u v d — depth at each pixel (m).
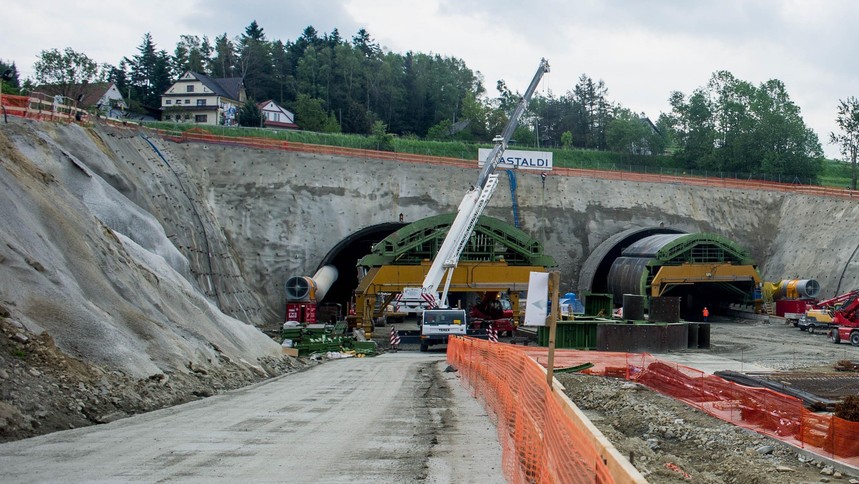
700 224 65.75
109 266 22.67
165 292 25.42
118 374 17.12
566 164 92.38
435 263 44.97
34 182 23.06
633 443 14.18
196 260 45.69
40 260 19.05
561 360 28.66
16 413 13.15
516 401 13.59
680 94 96.69
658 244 55.34
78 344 17.14
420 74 133.62
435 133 114.50
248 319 49.00
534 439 10.40
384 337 48.75
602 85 145.25
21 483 9.40
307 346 36.88
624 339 36.25
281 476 10.13
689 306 60.97
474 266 48.16
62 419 13.93
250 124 100.19
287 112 110.38
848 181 101.69
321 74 125.00
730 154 92.12
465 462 11.38
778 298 55.81
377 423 15.23
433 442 13.08
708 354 35.94
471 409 17.98
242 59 132.50
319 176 59.47
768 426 16.41
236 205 56.47
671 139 115.69
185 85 107.75
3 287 16.78
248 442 12.65
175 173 52.50
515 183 63.97
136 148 49.41
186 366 20.84
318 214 57.78
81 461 10.82
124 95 123.12
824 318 45.59
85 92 70.44
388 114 126.81
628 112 118.75
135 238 35.00
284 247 56.03
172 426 14.26
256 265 55.19
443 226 48.84
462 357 27.59
